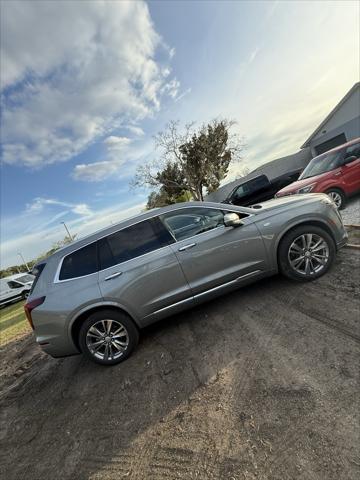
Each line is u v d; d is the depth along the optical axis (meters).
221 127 34.44
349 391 2.33
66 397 3.74
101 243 4.12
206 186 37.16
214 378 3.04
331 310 3.50
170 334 4.27
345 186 8.20
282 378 2.71
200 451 2.28
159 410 2.88
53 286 3.98
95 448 2.70
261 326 3.65
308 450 1.99
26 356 6.06
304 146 26.34
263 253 4.18
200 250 4.04
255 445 2.16
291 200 4.44
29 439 3.16
